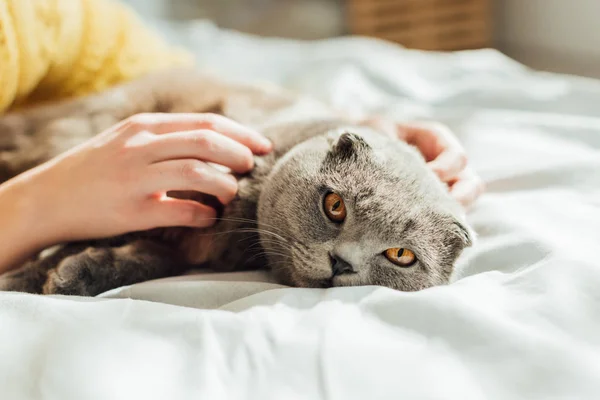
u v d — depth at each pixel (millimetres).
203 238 421
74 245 401
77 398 277
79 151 392
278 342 305
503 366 294
